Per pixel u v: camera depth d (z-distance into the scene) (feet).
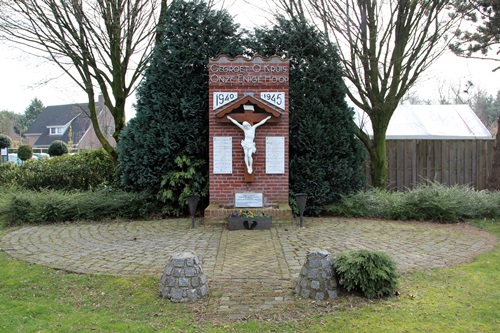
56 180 47.67
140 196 34.35
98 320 14.51
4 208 32.96
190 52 35.14
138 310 15.40
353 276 15.81
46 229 30.07
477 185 44.21
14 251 23.70
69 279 18.61
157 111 35.12
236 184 33.35
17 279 18.75
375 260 16.10
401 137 47.19
